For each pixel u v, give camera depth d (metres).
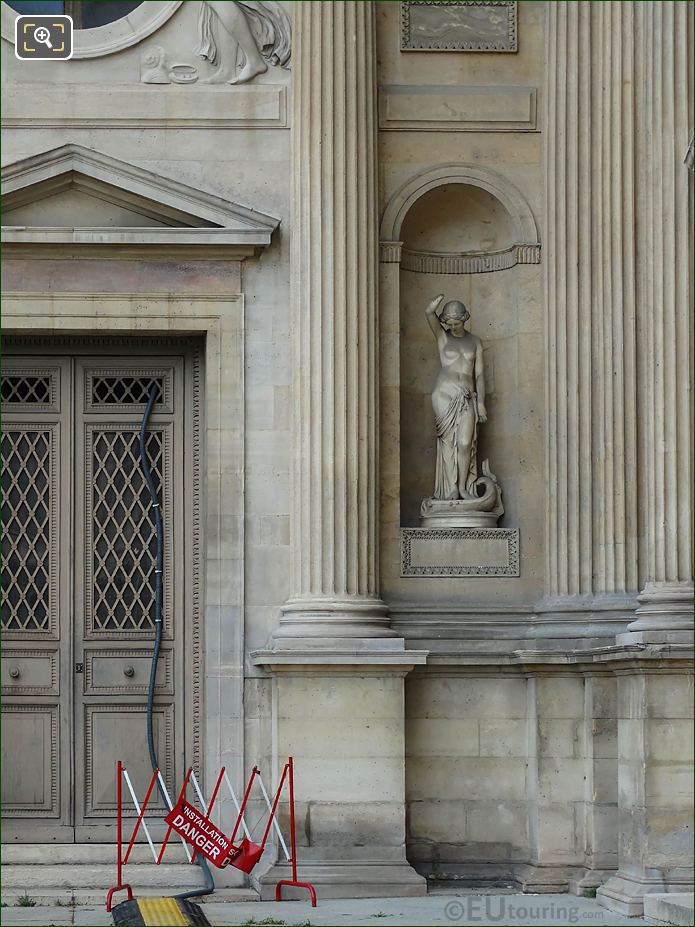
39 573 23.72
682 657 20.56
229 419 23.19
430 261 24.14
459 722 22.88
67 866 22.25
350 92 23.19
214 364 23.22
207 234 22.95
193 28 23.64
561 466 23.14
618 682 21.64
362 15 23.36
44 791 23.41
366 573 22.69
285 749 21.86
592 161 23.38
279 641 22.16
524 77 23.91
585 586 22.95
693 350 22.17
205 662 23.11
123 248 23.06
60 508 23.78
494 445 23.95
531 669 22.47
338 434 22.72
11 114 23.30
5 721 23.48
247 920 19.62
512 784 22.88
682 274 22.30
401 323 24.06
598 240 23.28
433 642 22.97
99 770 23.45
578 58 23.53
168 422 23.89
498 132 23.83
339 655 21.81
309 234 22.98
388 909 20.53
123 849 22.64
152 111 23.44
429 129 23.73
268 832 20.98
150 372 23.97
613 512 22.95
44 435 23.88
